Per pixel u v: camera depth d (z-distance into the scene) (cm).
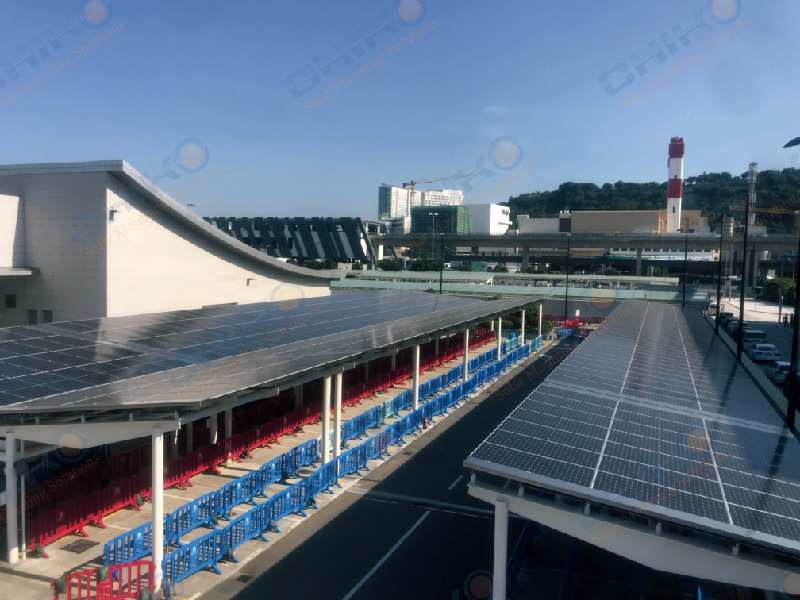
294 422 2488
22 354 1580
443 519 1730
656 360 2255
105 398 1241
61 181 2769
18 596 1277
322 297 3741
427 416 2655
